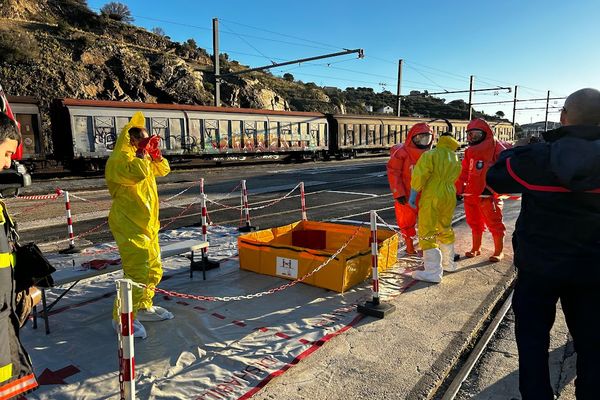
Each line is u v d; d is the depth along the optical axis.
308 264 5.42
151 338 4.05
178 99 43.91
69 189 15.71
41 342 4.04
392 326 4.30
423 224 5.54
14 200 13.16
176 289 5.37
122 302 2.56
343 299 5.01
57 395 3.20
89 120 20.58
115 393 3.23
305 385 3.29
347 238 6.82
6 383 2.02
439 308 4.74
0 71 32.69
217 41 29.73
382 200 13.52
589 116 2.33
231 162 27.33
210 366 3.56
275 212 11.34
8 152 2.10
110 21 54.34
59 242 8.03
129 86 40.47
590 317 2.33
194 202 12.80
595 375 2.32
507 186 2.51
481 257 6.66
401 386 3.27
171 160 23.75
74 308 4.84
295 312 4.66
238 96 53.62
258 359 3.66
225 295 5.17
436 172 5.40
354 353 3.77
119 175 3.86
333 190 15.86
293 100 75.94
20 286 2.29
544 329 2.49
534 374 2.43
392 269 6.10
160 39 57.72
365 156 37.12
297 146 30.31
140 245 4.08
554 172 2.25
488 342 4.09
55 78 34.91
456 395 3.26
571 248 2.30
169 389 3.24
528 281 2.51
